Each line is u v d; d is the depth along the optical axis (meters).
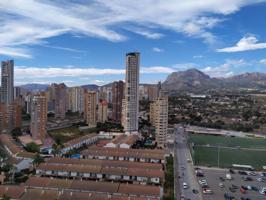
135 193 155.12
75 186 162.00
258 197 174.50
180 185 190.62
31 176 187.38
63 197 145.38
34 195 147.25
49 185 163.50
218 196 173.38
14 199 145.62
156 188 159.25
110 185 162.50
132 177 187.38
